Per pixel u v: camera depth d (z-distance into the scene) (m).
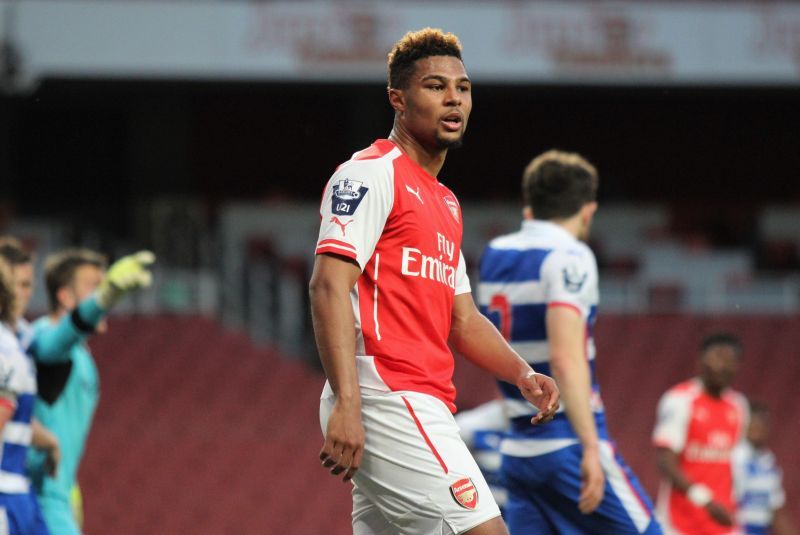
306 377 52.38
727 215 75.00
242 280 60.09
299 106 75.69
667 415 24.98
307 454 47.19
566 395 15.03
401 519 11.38
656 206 74.19
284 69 56.69
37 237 61.84
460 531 11.13
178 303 58.16
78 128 74.19
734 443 25.30
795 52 60.84
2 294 15.72
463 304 12.60
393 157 11.59
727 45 60.38
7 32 53.47
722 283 66.69
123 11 55.25
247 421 48.91
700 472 25.05
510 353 12.49
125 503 43.59
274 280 60.97
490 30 58.53
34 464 18.31
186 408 49.06
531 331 15.84
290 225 66.94
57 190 74.00
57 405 18.36
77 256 19.39
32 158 73.75
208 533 43.25
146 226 65.62
